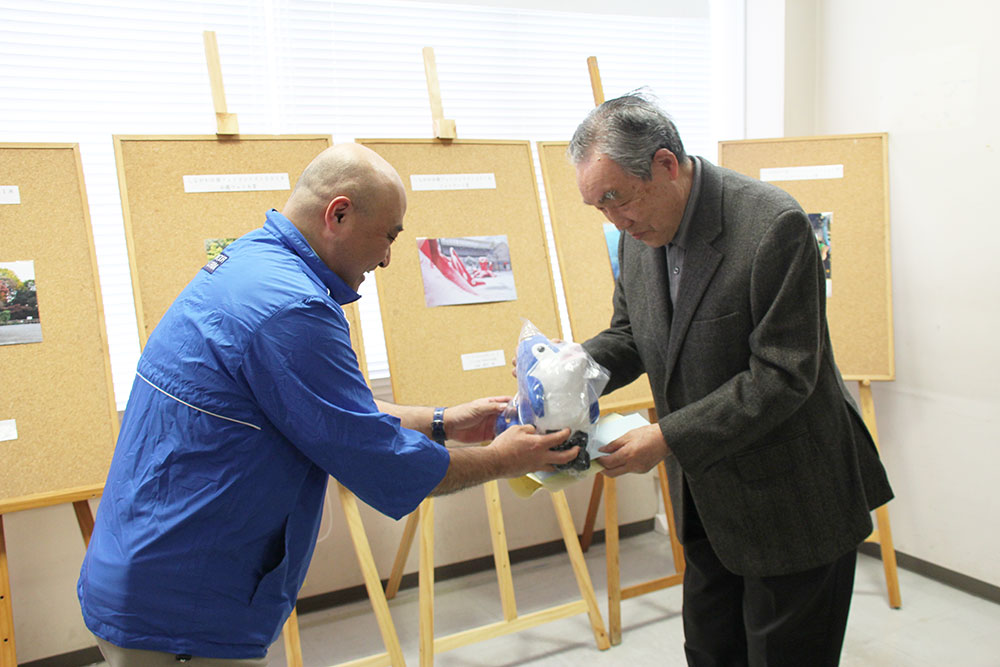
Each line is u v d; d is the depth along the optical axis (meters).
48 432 1.96
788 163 2.75
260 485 1.21
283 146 2.21
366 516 2.87
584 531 3.20
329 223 1.26
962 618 2.54
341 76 2.75
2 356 1.94
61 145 2.04
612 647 2.50
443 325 2.31
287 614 1.36
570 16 3.10
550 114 3.11
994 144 2.48
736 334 1.52
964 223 2.60
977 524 2.66
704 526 1.64
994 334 2.54
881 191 2.70
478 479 1.36
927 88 2.67
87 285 2.04
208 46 2.17
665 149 1.44
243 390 1.18
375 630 2.67
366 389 1.25
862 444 1.67
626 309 1.93
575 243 2.55
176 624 1.19
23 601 2.39
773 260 1.45
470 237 2.38
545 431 1.45
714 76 3.41
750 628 1.66
